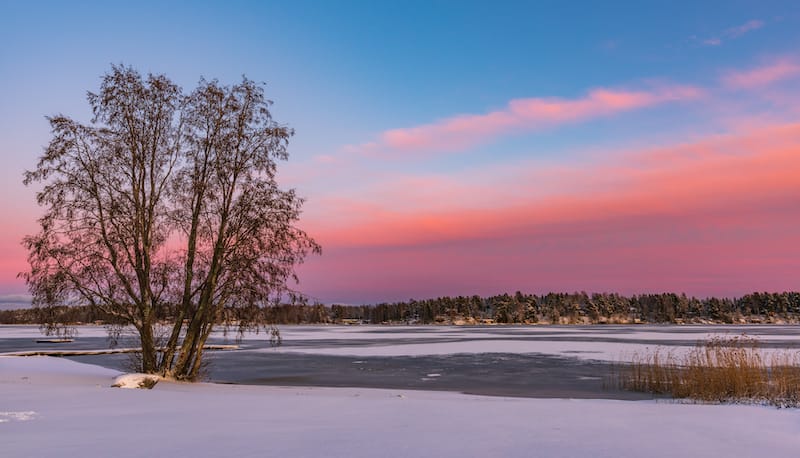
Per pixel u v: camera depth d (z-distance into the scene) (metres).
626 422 11.31
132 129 25.34
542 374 34.19
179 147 26.38
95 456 7.54
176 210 26.45
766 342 60.19
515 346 61.34
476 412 12.94
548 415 12.45
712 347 26.62
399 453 7.82
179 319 25.81
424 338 85.69
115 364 40.50
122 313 25.22
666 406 14.95
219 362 44.09
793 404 17.33
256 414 12.30
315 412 12.74
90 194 24.58
